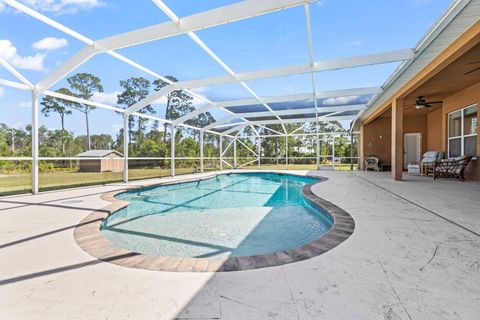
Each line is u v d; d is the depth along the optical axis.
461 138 8.77
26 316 1.60
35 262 2.39
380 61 6.17
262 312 1.61
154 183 8.98
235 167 18.69
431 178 9.21
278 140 20.02
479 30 4.08
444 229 3.28
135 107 9.10
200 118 15.59
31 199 5.76
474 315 1.56
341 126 26.09
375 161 13.85
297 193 8.66
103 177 10.12
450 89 8.38
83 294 1.84
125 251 2.68
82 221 3.86
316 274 2.11
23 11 4.36
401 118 8.63
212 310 1.64
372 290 1.85
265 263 2.34
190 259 2.47
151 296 1.81
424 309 1.62
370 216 3.97
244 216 5.36
